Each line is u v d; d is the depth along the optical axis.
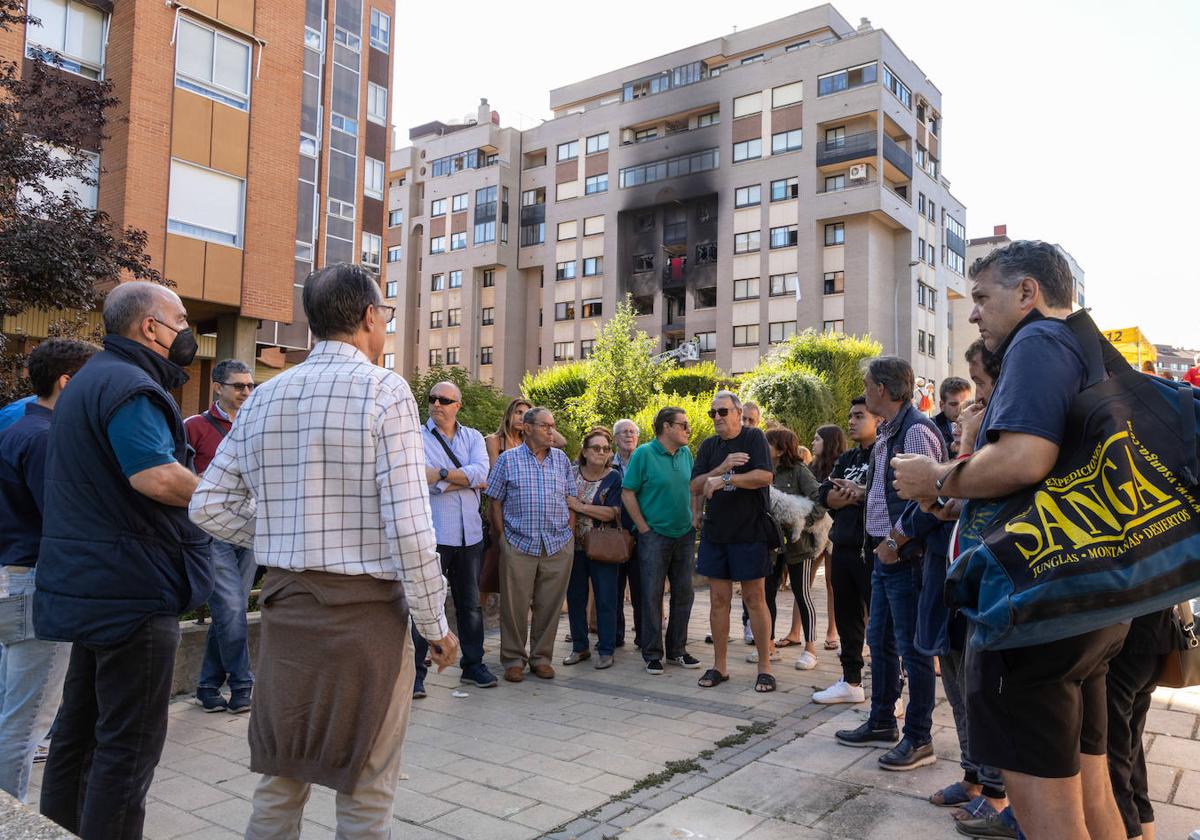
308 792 2.48
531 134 57.28
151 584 2.73
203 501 2.49
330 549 2.33
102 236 11.78
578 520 6.88
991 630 1.99
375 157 30.45
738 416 5.89
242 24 19.67
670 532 6.46
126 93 17.73
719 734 4.79
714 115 49.41
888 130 45.59
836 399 22.12
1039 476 2.02
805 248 44.38
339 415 2.37
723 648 6.02
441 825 3.53
